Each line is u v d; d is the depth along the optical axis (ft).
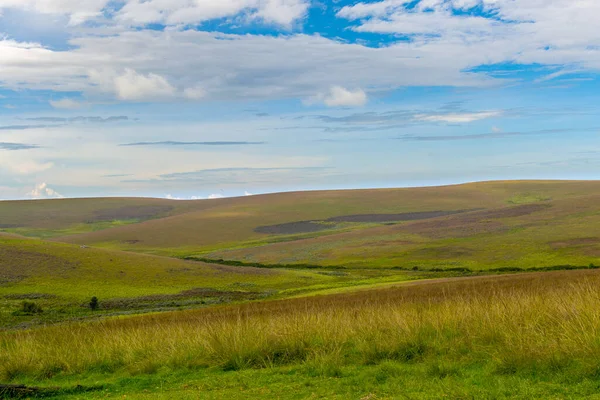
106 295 219.61
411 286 157.17
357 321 47.83
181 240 594.65
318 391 31.17
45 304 198.70
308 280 265.34
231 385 34.55
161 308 186.09
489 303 49.55
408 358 37.60
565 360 30.86
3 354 47.21
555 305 42.45
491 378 30.42
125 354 45.65
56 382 40.70
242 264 367.66
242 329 45.14
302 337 42.60
